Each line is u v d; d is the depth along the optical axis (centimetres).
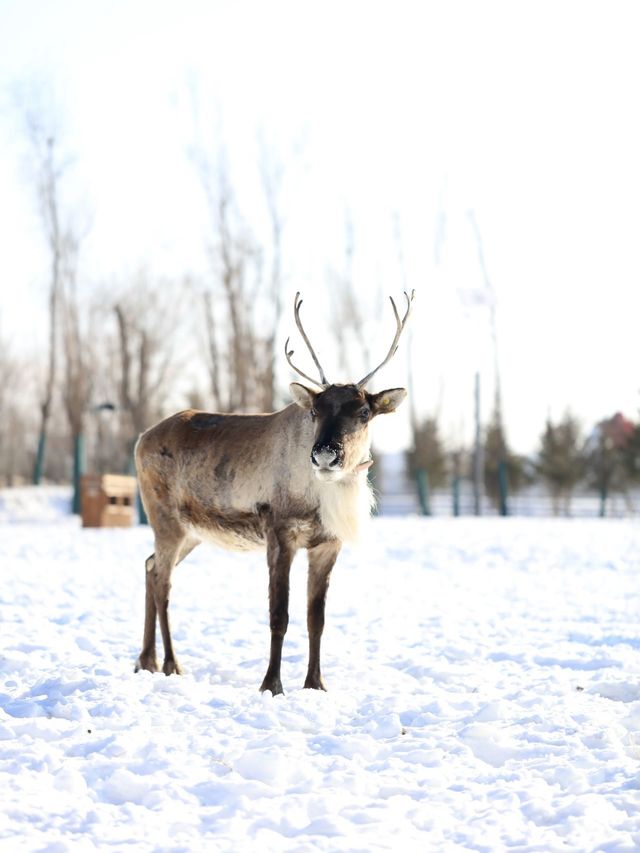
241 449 830
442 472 5809
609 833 475
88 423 5581
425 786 550
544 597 1345
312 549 811
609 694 764
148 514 895
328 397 761
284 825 487
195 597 1312
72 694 734
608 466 5684
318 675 788
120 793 529
